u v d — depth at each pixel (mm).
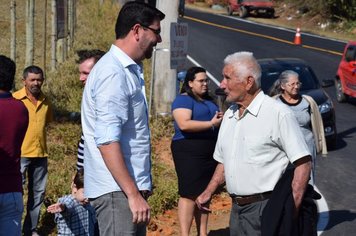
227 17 48469
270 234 5141
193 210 7848
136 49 4754
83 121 4801
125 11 4742
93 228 6812
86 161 4805
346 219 9594
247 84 5324
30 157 8320
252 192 5371
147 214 4539
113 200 4672
